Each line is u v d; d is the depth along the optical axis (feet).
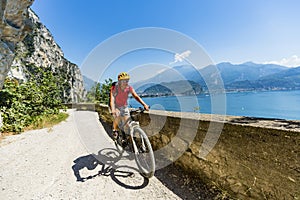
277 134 5.60
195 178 9.53
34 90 32.78
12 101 25.84
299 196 5.19
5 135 20.58
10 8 19.38
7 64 22.27
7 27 20.43
